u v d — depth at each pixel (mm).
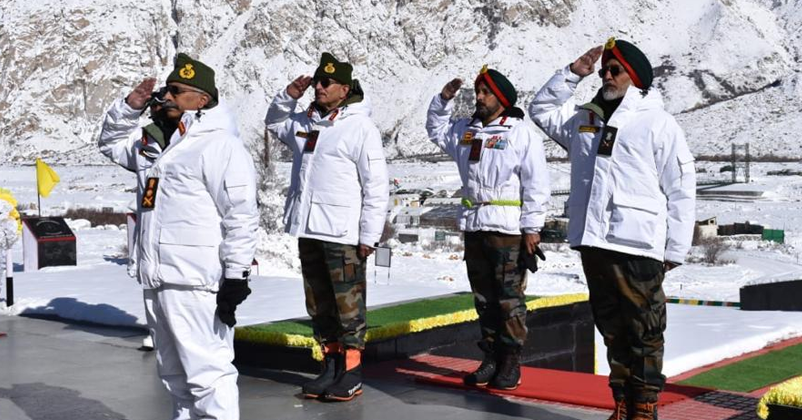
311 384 6312
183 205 4715
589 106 5215
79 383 6871
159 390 6648
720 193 92125
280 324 7750
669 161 5070
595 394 6195
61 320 10055
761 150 176375
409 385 6691
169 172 4742
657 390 5215
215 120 4820
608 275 5195
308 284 6559
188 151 4738
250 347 7395
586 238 5188
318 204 6418
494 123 6457
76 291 12164
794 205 81000
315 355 6973
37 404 6219
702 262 38062
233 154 4730
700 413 5871
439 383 6660
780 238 53250
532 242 6262
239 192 4695
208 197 4750
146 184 4809
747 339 9062
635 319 5172
